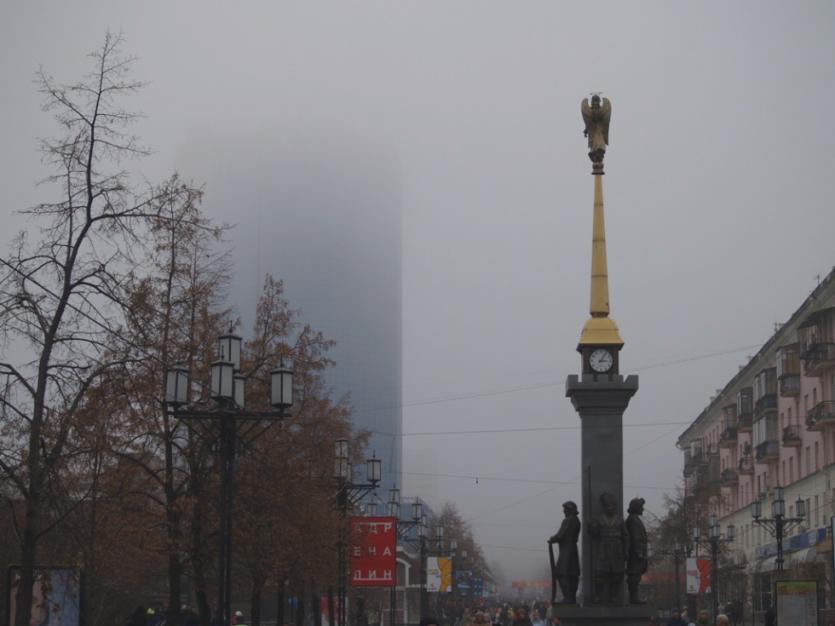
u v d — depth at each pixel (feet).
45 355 121.39
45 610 125.08
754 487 469.98
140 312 132.87
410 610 626.23
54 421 121.19
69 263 125.49
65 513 120.37
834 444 356.79
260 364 195.31
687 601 432.66
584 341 157.89
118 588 246.06
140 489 169.27
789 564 380.37
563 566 148.46
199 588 173.37
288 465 193.77
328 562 232.12
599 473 154.10
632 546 150.10
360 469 330.95
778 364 405.39
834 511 351.05
